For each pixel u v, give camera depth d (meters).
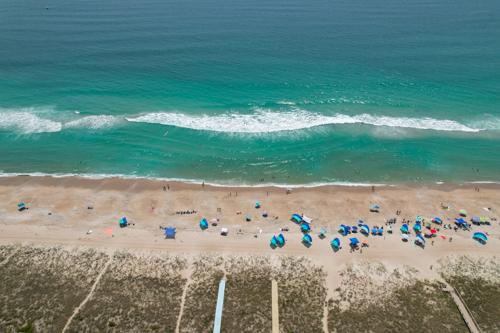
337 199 54.91
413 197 55.50
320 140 68.94
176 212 51.75
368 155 65.31
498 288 40.09
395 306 38.09
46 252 43.97
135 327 35.50
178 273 41.50
